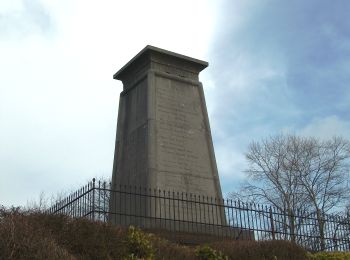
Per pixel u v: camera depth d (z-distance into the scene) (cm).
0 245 777
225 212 1551
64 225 963
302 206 3606
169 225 1376
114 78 1825
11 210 960
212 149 1667
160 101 1628
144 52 1686
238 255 1219
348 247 1625
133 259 989
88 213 1225
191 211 1492
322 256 1345
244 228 1463
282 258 1273
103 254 956
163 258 1073
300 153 3769
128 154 1639
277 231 1502
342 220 1712
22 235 817
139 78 1700
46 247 831
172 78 1689
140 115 1639
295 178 3709
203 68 1778
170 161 1559
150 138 1551
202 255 1159
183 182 1554
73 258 863
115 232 1021
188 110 1677
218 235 1411
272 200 3681
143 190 1491
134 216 1341
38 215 961
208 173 1620
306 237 1554
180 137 1614
